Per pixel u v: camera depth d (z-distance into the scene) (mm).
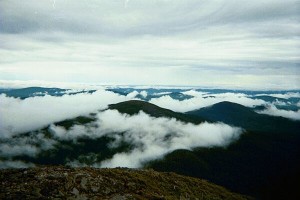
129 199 37906
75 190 36469
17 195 33031
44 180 37406
